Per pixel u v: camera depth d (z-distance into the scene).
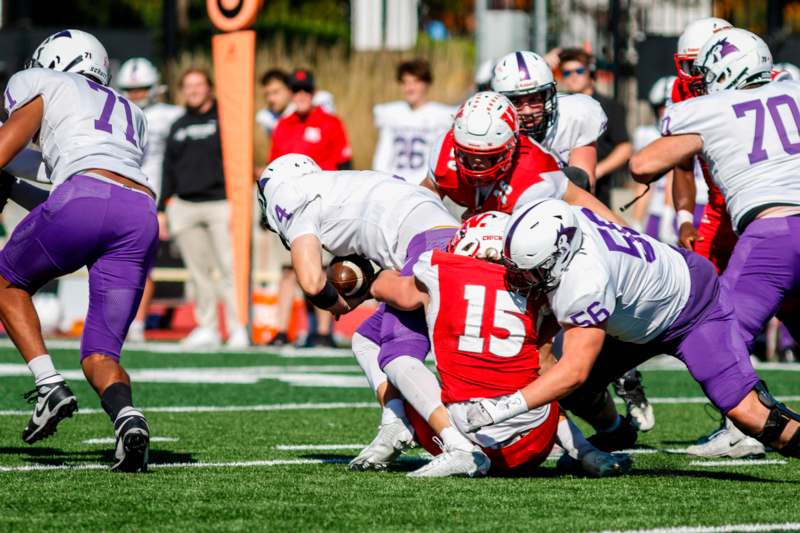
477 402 14.89
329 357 34.28
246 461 17.66
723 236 20.77
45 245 16.47
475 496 14.62
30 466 16.88
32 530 12.61
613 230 15.59
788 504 14.41
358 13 55.44
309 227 17.11
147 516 13.32
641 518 13.45
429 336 16.20
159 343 37.81
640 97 41.03
